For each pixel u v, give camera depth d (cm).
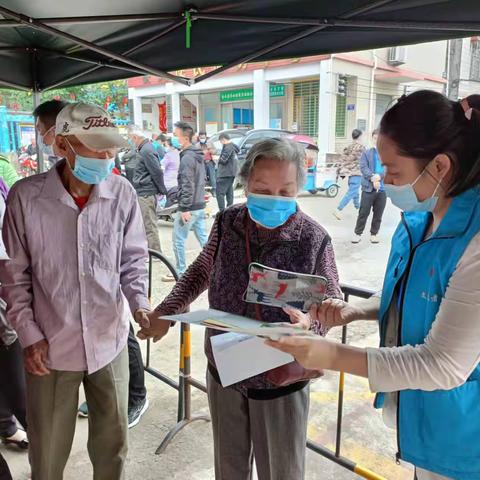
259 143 149
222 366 133
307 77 1780
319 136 1727
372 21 215
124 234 189
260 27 251
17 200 167
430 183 105
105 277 179
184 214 559
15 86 388
